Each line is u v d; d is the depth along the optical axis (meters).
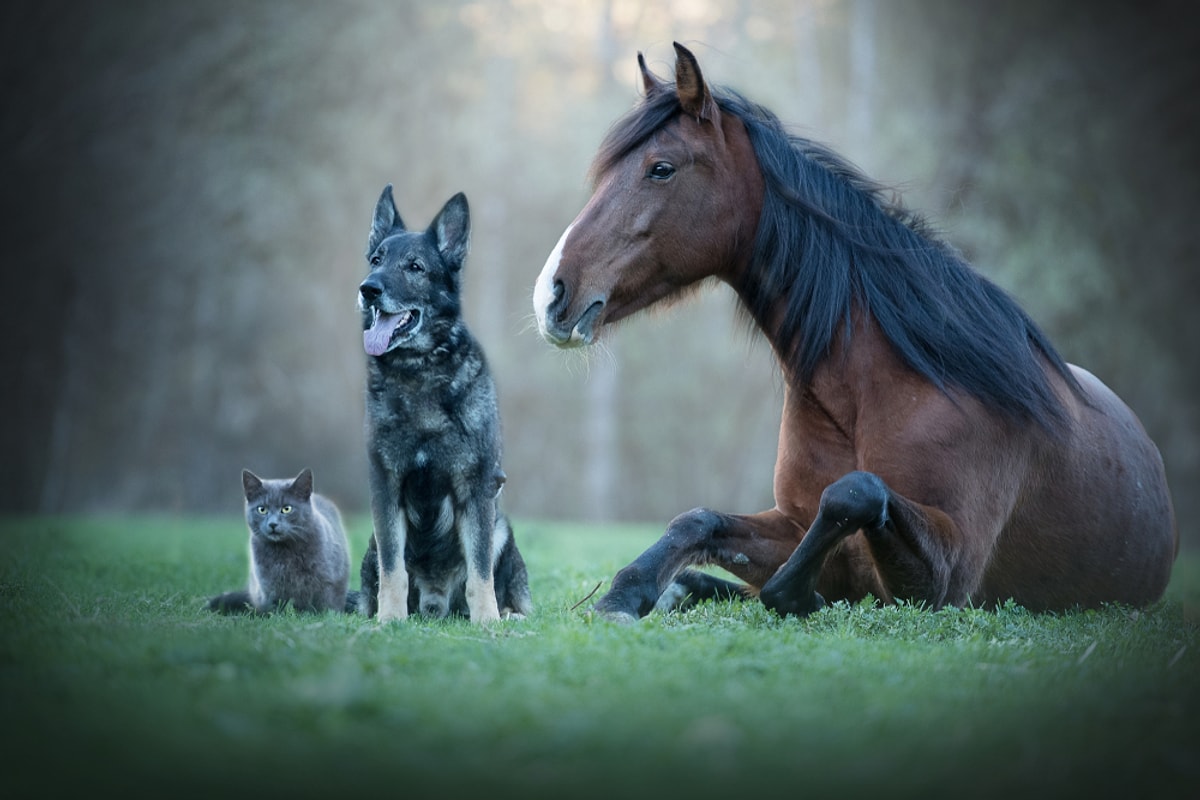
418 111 61.91
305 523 13.00
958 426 10.71
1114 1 50.78
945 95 52.00
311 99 58.91
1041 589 12.06
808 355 11.09
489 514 12.03
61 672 7.51
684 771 5.89
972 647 8.97
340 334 61.53
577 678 7.53
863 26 53.84
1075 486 11.74
